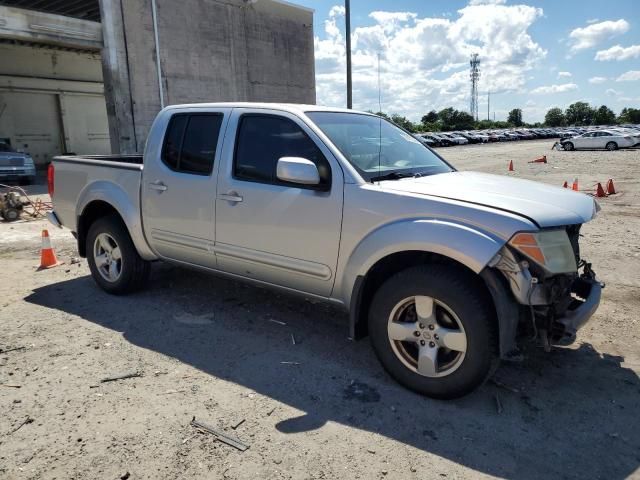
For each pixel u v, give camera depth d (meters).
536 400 3.26
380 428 2.96
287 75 26.05
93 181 5.27
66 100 28.92
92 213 5.54
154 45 19.31
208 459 2.67
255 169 4.01
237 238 4.10
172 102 20.28
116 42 18.06
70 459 2.67
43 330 4.39
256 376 3.59
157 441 2.82
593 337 4.20
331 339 4.22
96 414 3.09
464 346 3.05
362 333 3.62
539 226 2.92
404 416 3.08
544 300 2.98
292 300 5.13
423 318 3.19
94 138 30.64
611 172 18.75
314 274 3.70
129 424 2.99
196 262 4.58
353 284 3.46
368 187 3.42
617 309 4.80
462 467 2.62
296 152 3.80
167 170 4.59
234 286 5.57
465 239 2.96
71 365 3.74
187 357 3.88
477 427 2.97
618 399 3.27
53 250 7.27
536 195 3.36
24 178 17.31
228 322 4.57
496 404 3.21
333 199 3.53
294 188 3.73
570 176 17.53
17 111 27.00
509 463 2.65
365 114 4.62
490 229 2.95
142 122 19.20
